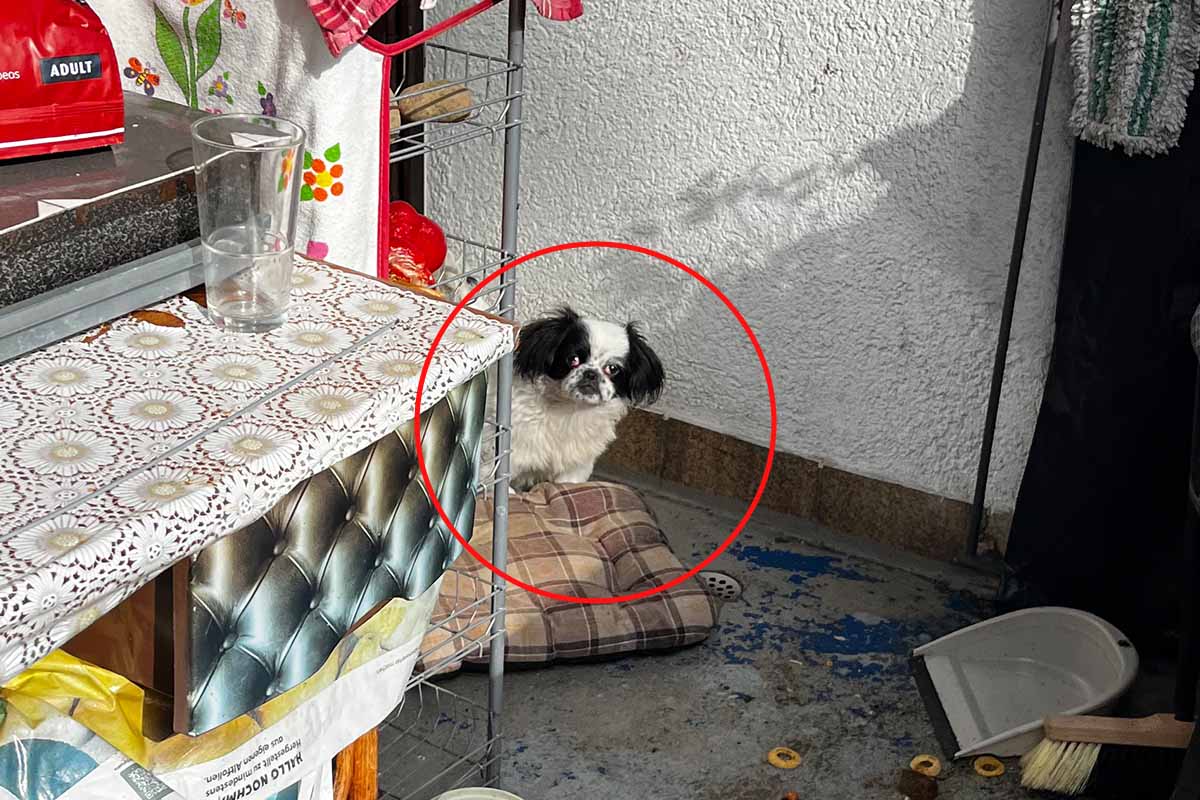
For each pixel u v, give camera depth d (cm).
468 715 220
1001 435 244
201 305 158
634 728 220
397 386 148
